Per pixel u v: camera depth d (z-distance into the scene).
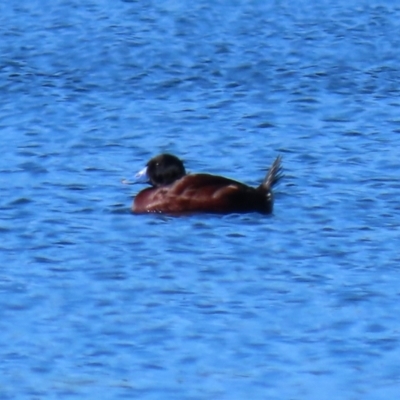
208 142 67.81
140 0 105.56
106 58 87.31
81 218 53.38
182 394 38.25
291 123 72.06
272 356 40.72
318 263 48.31
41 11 101.94
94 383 38.91
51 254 49.06
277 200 55.94
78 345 41.34
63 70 84.62
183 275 47.00
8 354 40.72
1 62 85.81
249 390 38.56
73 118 72.88
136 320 43.09
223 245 49.97
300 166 62.47
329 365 40.16
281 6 104.38
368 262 48.41
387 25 98.62
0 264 48.00
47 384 38.84
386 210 54.81
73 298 44.88
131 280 46.50
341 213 54.22
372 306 44.31
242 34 94.94
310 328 42.59
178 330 42.34
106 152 65.69
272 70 85.00
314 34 95.25
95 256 48.81
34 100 76.88
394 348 41.25
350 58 88.69
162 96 78.56
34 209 54.66
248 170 62.25
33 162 63.06
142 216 53.44
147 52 88.94
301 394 38.34
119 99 77.44
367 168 62.00
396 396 38.28
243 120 72.56
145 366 40.03
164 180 55.75
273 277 46.91
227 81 82.56
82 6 103.62
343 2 106.50
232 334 42.06
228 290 45.69
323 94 79.06
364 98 78.06
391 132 70.00
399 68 86.19
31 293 45.25
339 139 68.44
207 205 53.03
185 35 94.12
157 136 69.06
